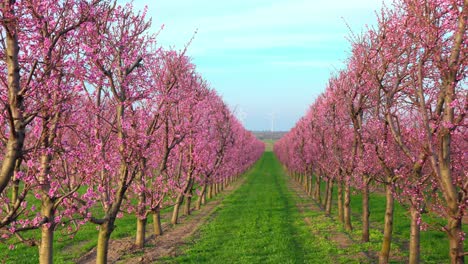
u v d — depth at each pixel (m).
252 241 20.70
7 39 7.72
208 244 20.22
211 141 30.28
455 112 11.05
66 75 8.95
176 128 19.77
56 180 10.59
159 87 17.70
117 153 12.76
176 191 23.69
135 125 14.05
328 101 24.33
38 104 8.62
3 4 7.80
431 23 10.80
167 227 25.55
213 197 43.16
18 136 7.61
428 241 19.81
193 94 22.91
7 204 9.32
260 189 48.53
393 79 14.76
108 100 13.24
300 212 31.17
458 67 10.05
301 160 43.28
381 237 20.98
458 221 9.74
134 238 22.05
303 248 19.44
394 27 13.54
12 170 7.57
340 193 26.39
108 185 12.85
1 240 9.66
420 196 12.33
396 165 15.51
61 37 8.99
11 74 7.75
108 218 12.25
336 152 22.92
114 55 12.79
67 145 9.84
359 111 17.78
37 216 9.68
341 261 16.62
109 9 11.55
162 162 19.47
